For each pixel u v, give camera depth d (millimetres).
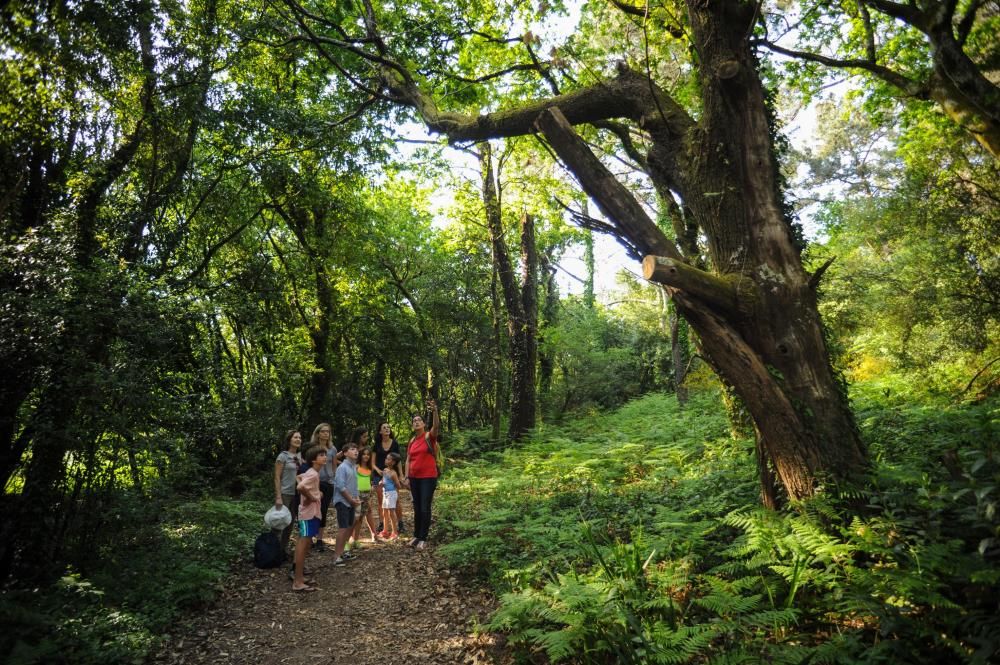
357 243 17000
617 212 5844
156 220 10688
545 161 15641
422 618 5656
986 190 9312
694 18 5949
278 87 14891
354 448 7879
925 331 10602
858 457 5062
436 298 23297
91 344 6438
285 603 6297
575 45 10250
